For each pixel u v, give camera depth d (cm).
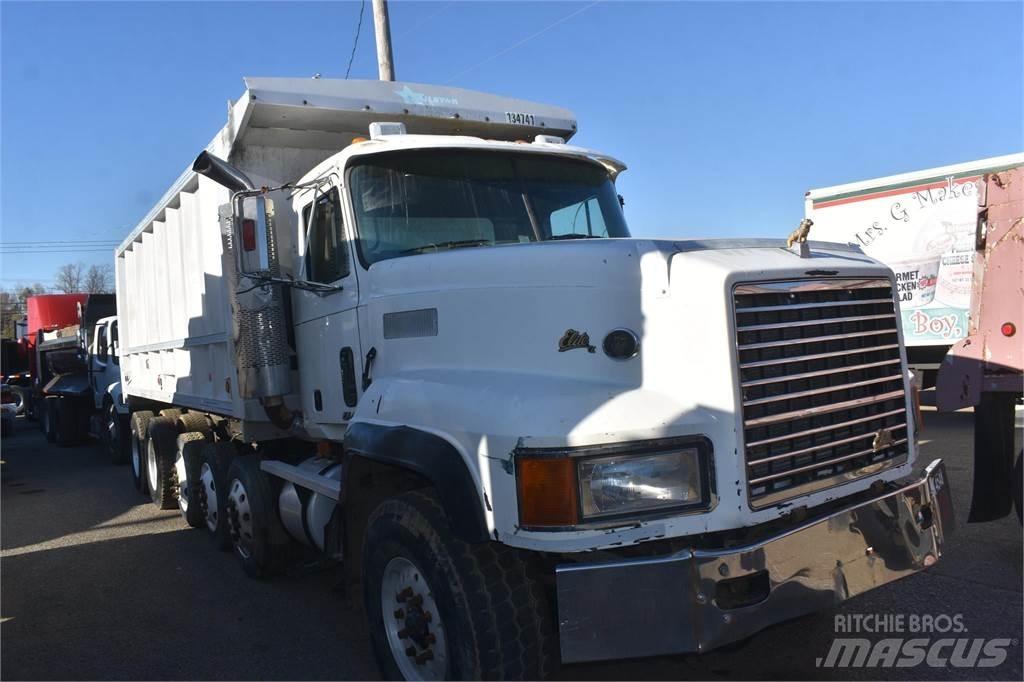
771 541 297
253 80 493
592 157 509
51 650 481
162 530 777
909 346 1227
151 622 521
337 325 457
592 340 320
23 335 2514
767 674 396
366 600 375
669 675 397
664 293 310
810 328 330
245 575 611
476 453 308
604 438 285
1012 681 378
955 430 1044
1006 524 622
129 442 1254
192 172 655
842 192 1298
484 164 473
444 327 367
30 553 720
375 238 436
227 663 451
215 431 757
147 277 934
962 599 473
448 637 318
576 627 281
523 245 352
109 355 1338
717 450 296
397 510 346
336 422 465
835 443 336
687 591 280
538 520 284
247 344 523
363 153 443
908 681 382
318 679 427
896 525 339
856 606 468
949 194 1159
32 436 1909
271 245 465
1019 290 530
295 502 532
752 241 350
